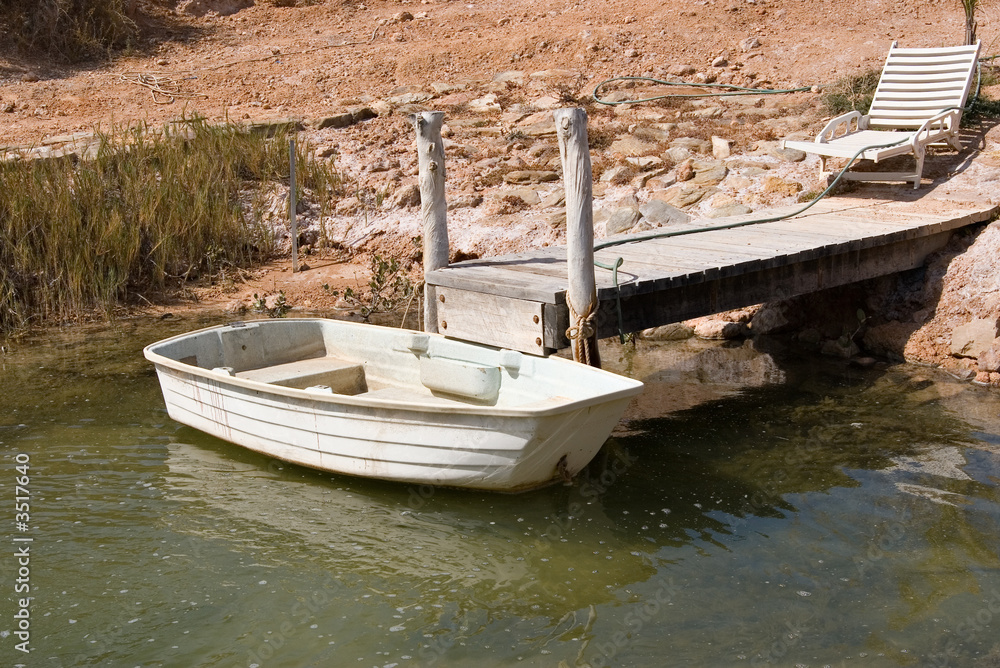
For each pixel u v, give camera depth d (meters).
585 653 4.99
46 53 17.02
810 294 9.91
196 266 11.93
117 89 15.80
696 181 11.62
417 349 7.88
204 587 5.66
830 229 9.16
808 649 4.96
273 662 4.96
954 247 9.48
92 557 5.96
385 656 5.00
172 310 11.07
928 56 11.20
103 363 9.42
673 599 5.46
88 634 5.20
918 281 9.34
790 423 7.79
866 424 7.71
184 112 13.52
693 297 7.73
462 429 6.29
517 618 5.32
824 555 5.85
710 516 6.38
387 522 6.40
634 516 6.40
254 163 13.05
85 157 12.47
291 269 11.96
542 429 6.13
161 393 8.66
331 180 12.86
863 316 9.46
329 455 6.91
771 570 5.71
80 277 10.88
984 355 8.50
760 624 5.19
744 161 11.88
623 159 12.24
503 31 17.31
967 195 10.20
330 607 5.45
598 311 7.11
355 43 17.44
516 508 6.53
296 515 6.50
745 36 15.77
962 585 5.49
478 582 5.69
